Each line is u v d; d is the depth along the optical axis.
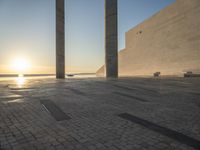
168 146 3.05
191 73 26.80
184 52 30.69
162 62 37.91
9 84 16.56
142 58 47.50
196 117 4.91
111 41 26.47
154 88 12.11
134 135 3.58
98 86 13.78
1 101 7.39
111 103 6.98
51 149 2.95
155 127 4.07
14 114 5.28
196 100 7.57
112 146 3.06
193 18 28.72
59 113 5.41
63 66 30.70
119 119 4.75
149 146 3.05
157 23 40.31
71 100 7.65
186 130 3.85
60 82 18.95
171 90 10.97
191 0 29.28
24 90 11.41
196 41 27.80
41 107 6.25
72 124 4.32
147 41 45.09
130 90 11.12
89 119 4.76
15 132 3.75
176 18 33.28
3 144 3.14
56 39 30.06
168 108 6.04
